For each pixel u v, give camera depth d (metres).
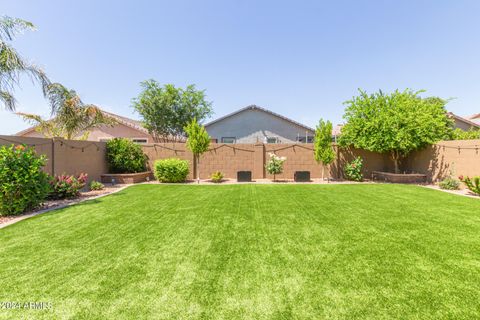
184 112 20.86
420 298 2.26
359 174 11.90
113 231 4.22
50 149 8.51
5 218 5.12
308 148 13.01
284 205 6.28
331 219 4.95
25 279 2.63
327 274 2.71
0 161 5.31
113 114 19.62
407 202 6.63
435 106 11.41
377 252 3.30
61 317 2.04
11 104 7.46
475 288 2.42
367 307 2.13
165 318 2.02
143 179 12.30
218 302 2.22
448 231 4.19
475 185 7.98
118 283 2.55
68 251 3.37
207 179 12.95
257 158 13.05
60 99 10.16
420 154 11.84
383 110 11.35
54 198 7.16
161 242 3.70
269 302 2.22
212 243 3.66
